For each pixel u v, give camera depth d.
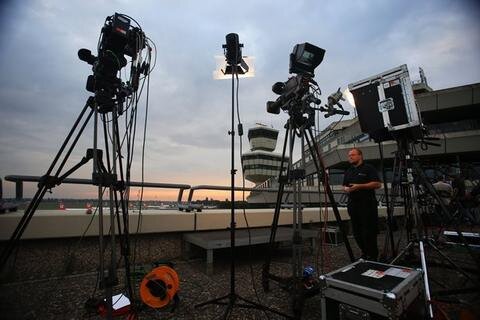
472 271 2.45
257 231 3.78
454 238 3.78
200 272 3.05
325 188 2.33
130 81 1.76
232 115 2.09
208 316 1.95
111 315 1.52
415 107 2.34
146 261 3.28
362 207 3.11
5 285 2.49
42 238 2.65
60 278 2.71
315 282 2.21
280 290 2.48
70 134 1.73
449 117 25.22
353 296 1.44
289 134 2.29
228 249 3.94
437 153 22.73
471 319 1.69
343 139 28.48
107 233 3.01
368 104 2.62
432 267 3.10
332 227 5.24
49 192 1.75
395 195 2.86
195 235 3.39
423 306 1.63
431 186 2.51
